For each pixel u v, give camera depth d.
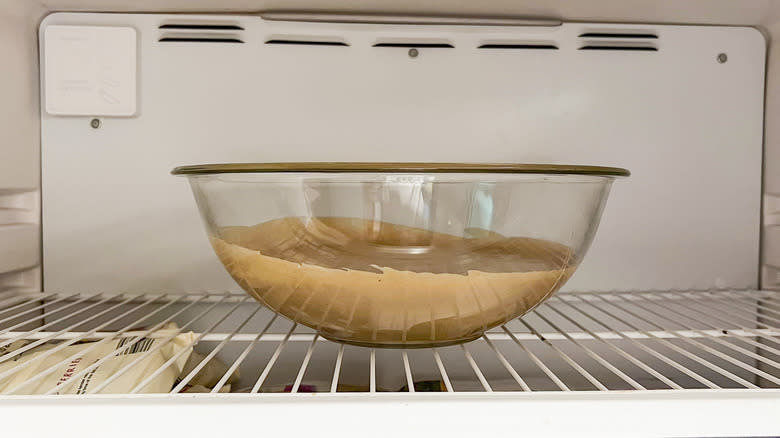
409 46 0.77
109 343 0.60
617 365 0.77
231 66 0.76
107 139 0.76
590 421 0.37
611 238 0.78
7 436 0.35
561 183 0.46
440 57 0.76
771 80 0.77
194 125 0.76
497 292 0.46
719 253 0.79
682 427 0.37
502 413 0.37
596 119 0.77
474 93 0.77
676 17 0.75
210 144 0.76
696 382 0.74
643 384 0.74
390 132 0.77
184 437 0.36
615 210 0.78
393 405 0.37
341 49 0.76
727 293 0.76
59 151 0.75
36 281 0.75
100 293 0.76
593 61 0.77
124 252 0.76
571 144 0.77
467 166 0.43
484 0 0.70
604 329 0.77
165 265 0.76
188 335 0.62
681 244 0.78
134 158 0.76
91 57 0.74
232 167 0.44
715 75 0.78
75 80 0.74
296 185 0.45
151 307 0.76
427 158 0.77
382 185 0.44
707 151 0.78
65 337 0.59
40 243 0.75
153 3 0.72
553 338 0.66
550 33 0.77
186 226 0.76
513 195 0.45
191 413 0.36
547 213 0.47
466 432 0.36
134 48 0.74
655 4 0.71
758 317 0.71
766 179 0.78
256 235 0.47
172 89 0.76
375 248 0.45
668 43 0.78
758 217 0.79
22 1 0.69
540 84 0.77
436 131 0.77
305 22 0.75
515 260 0.46
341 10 0.73
